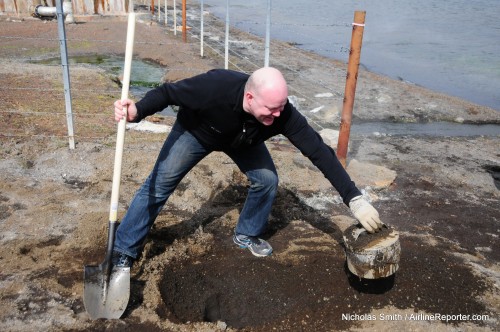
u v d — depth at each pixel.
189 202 4.39
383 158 5.77
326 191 4.79
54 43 11.22
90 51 10.70
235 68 9.63
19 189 4.40
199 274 3.48
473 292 3.39
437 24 16.39
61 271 3.35
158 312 3.10
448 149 6.20
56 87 7.41
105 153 5.20
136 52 10.73
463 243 4.05
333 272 3.48
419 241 4.01
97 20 14.61
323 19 17.17
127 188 4.55
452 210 4.62
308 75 9.44
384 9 19.81
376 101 8.10
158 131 6.04
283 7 20.89
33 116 6.07
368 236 3.01
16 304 3.00
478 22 16.83
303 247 3.80
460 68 10.83
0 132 5.50
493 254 3.93
